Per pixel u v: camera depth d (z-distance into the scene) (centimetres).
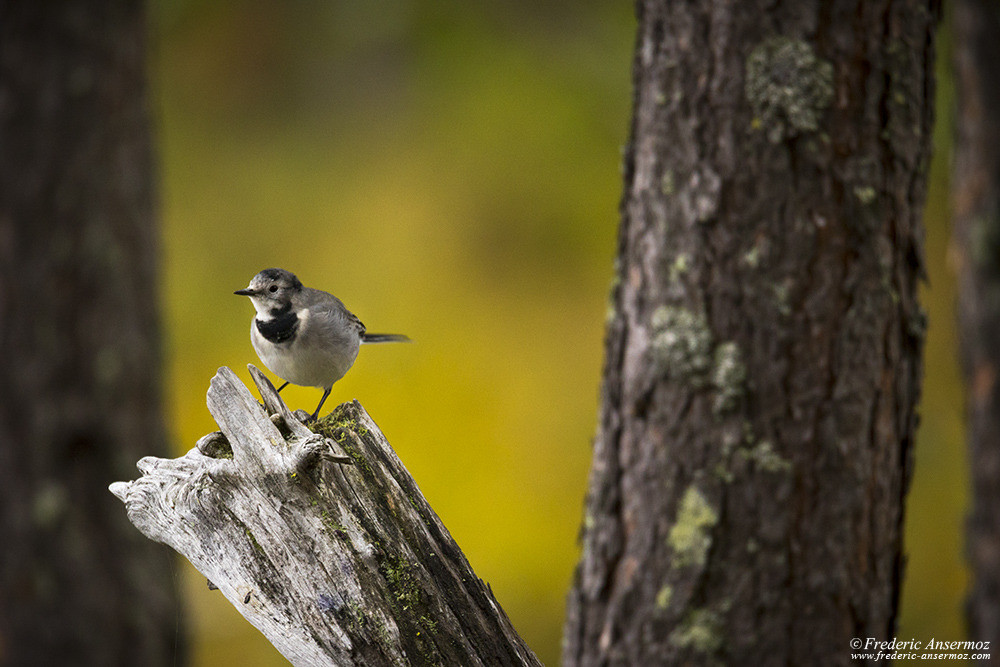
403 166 1700
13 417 1050
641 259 625
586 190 1586
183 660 1129
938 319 1520
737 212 596
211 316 1647
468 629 652
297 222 1712
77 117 1074
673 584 595
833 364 588
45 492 1049
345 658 632
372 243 1664
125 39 1109
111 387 1082
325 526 629
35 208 1061
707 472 591
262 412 637
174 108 1759
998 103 872
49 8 1065
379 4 1703
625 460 621
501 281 1614
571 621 645
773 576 582
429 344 1595
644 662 601
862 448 591
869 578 597
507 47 1647
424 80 1697
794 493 584
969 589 888
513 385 1570
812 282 589
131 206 1115
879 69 603
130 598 1077
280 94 1797
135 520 702
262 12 1791
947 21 1367
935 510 1502
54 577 1046
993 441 866
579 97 1598
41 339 1055
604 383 645
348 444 670
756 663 581
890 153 605
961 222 909
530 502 1523
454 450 1540
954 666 1112
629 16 1591
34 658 1040
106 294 1087
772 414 587
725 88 600
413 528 657
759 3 598
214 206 1723
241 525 636
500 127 1630
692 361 595
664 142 618
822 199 591
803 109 590
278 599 638
